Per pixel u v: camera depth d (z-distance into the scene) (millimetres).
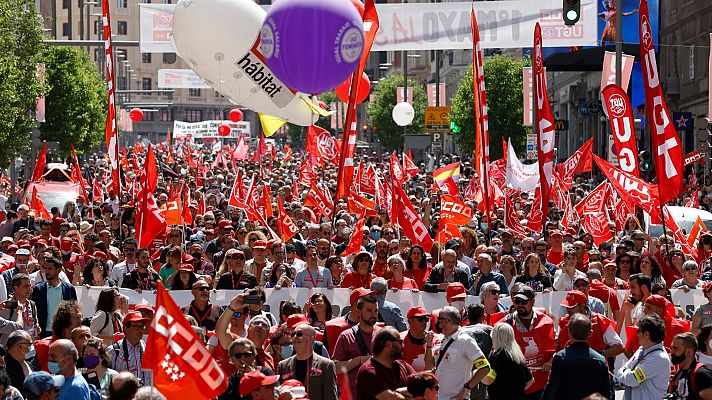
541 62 28625
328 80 25906
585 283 22281
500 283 26297
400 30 49844
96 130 108625
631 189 31156
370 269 25938
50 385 14805
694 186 56469
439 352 18766
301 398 14945
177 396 13422
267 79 29844
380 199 47656
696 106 77500
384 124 142250
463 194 60031
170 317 13352
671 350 19000
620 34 49812
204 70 30172
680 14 81562
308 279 26719
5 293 23906
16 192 67625
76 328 18094
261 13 29938
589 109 72750
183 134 157500
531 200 50906
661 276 27438
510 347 18672
